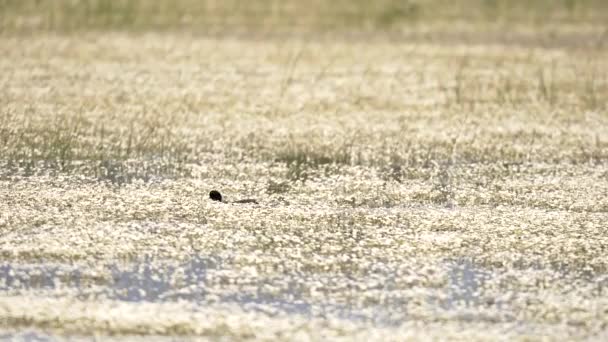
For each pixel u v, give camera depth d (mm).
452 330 38656
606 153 68125
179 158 64188
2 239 47062
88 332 37906
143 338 37531
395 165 63938
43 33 107750
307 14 121875
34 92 81625
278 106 79875
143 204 53531
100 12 117625
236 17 118938
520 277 44375
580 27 119812
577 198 56875
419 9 125062
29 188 56344
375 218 52312
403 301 41562
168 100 80625
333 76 92125
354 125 74250
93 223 50000
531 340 37875
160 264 44969
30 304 40000
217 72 92438
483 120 77062
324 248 47500
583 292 42844
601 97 85812
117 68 92688
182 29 112750
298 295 42031
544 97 85188
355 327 38719
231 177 60125
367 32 114750
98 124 72000
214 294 42000
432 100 83438
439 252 47312
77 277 43219
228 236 48812
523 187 59125
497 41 111375
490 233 50062
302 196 56406
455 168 63438
